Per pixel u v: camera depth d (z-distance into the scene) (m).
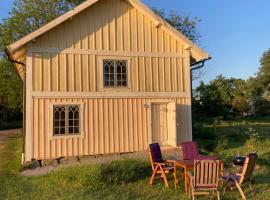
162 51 16.59
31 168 13.42
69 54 15.11
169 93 16.55
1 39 29.05
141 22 16.38
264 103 52.06
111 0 15.98
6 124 40.59
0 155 17.02
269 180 10.66
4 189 9.60
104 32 15.72
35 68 14.59
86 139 15.10
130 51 16.06
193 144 11.74
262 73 62.88
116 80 15.81
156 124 16.47
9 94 30.23
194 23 34.19
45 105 14.59
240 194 9.14
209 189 8.42
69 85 15.00
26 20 30.00
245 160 8.86
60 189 9.34
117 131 15.59
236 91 46.94
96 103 15.37
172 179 10.81
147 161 11.41
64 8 30.84
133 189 9.61
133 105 15.95
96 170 10.03
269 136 22.86
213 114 38.41
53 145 14.57
